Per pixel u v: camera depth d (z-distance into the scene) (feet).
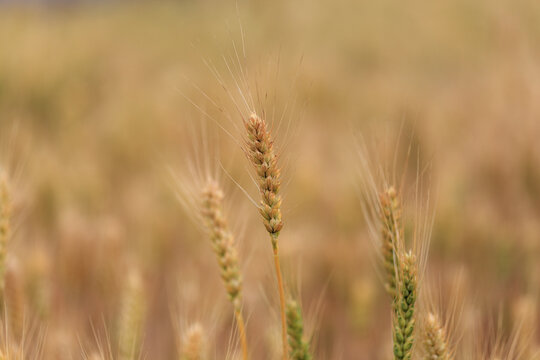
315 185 18.74
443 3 53.67
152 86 35.81
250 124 6.10
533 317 11.13
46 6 57.16
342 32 50.78
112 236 13.96
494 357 8.64
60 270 13.89
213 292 11.80
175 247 16.89
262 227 13.42
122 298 11.28
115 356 10.76
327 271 14.26
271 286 10.42
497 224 16.65
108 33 53.42
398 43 46.29
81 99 31.63
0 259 9.04
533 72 27.66
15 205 12.44
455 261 15.40
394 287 7.50
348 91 32.40
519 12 40.93
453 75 38.78
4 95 30.04
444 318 10.03
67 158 23.82
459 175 19.17
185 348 8.16
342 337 13.42
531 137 21.26
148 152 24.14
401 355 6.74
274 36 48.70
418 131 21.26
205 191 7.53
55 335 10.47
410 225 8.00
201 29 51.62
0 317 9.04
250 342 11.39
